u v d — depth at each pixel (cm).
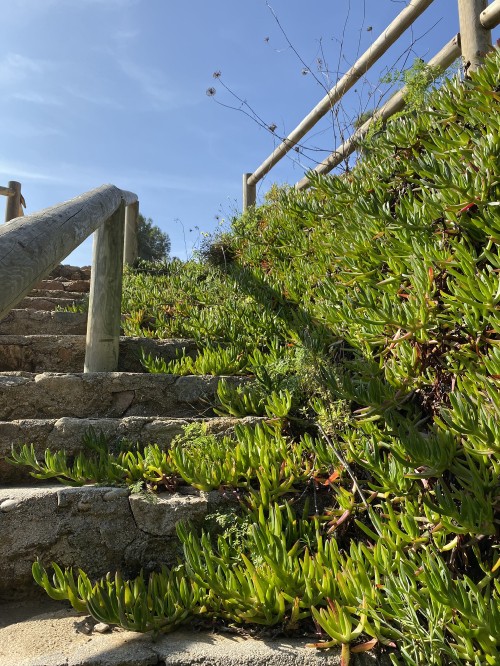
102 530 187
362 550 162
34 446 232
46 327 384
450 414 170
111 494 190
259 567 167
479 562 146
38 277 144
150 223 1296
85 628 159
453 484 175
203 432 233
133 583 180
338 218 334
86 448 234
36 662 139
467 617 124
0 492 194
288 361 268
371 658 142
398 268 236
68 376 271
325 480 201
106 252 310
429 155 239
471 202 206
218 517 189
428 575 130
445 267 203
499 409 155
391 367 215
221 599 156
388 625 141
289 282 349
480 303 179
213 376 286
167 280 498
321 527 192
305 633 154
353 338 251
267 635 153
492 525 143
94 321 309
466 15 330
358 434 210
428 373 198
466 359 187
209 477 199
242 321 348
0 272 121
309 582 153
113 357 310
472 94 248
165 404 278
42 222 163
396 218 262
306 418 238
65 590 158
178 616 155
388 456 195
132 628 150
